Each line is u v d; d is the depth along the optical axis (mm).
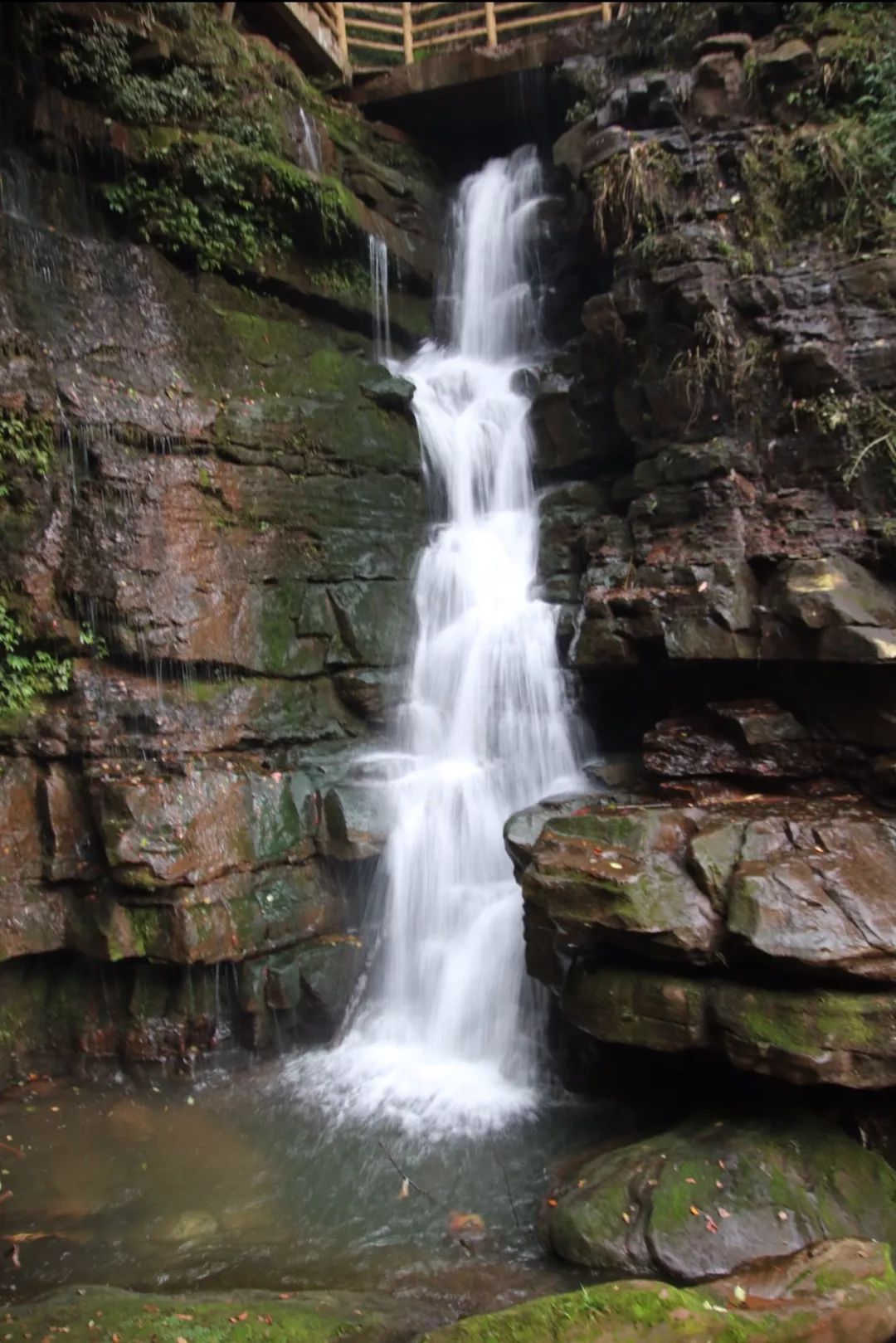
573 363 9938
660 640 7379
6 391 7145
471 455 10516
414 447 9953
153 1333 4070
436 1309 4520
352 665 8820
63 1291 4555
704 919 5402
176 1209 5453
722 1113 5637
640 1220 4910
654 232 8727
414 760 8672
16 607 7195
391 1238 5160
